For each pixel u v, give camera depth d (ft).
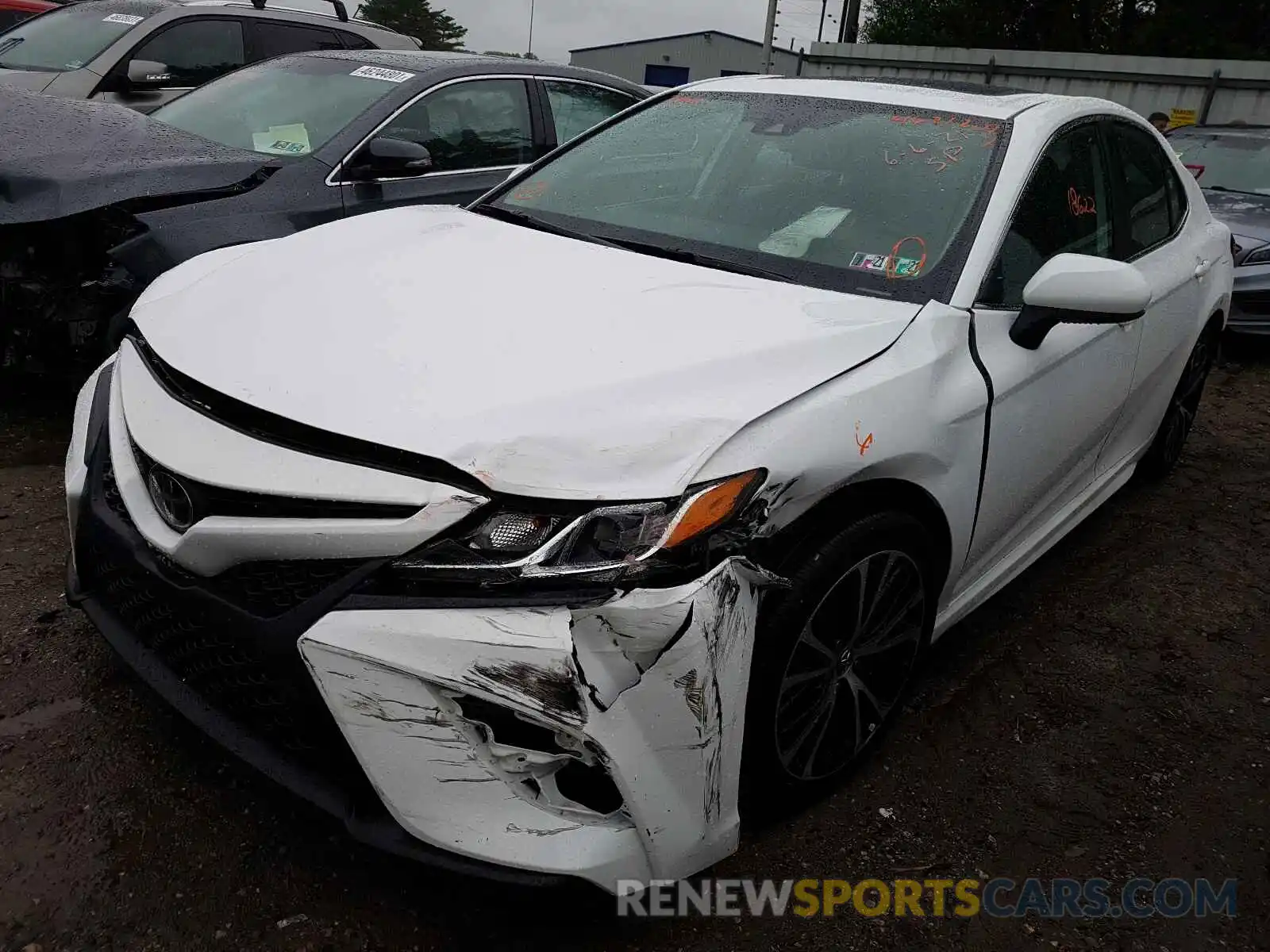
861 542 6.66
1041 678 9.62
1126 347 10.06
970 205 8.38
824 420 6.31
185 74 20.61
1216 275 12.92
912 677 8.13
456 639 5.23
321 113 14.82
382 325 6.68
